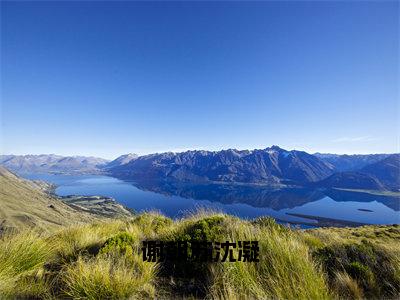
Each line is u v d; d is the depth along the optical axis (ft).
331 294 14.84
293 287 14.55
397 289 16.58
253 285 15.08
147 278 16.52
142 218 32.30
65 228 29.12
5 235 20.06
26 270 17.71
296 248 18.80
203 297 15.37
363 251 20.56
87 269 15.76
